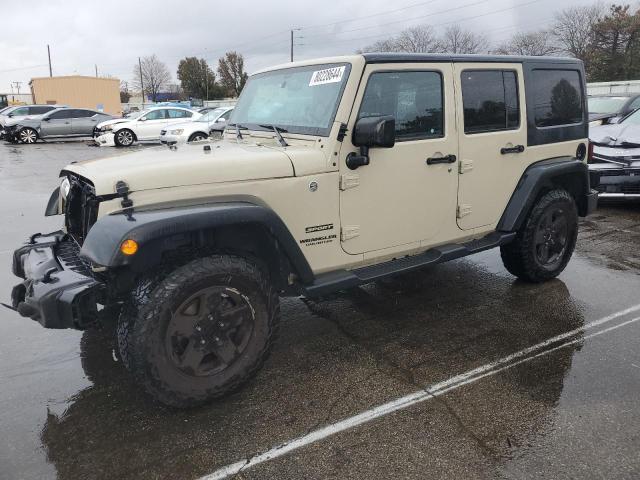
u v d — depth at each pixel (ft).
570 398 10.00
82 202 10.84
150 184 9.12
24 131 73.56
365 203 11.37
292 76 12.26
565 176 15.88
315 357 11.81
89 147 68.80
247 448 8.79
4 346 12.59
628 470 8.09
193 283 9.05
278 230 9.84
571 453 8.49
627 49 160.35
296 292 11.15
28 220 26.02
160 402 9.34
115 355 12.08
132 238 8.27
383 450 8.66
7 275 17.94
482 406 9.82
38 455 8.72
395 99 11.50
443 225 12.94
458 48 160.86
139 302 8.87
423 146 12.01
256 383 10.73
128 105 209.56
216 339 9.54
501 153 13.70
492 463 8.31
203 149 10.94
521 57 14.02
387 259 12.35
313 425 9.36
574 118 15.76
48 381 11.01
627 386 10.37
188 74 245.65
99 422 9.56
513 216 14.19
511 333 12.81
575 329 12.95
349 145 10.84
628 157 23.66
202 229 9.07
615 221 23.95
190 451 8.74
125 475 8.22
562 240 15.84
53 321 9.09
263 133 12.16
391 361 11.58
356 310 14.35
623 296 14.97
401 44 152.56
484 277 16.71
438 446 8.73
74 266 10.18
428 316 13.88
